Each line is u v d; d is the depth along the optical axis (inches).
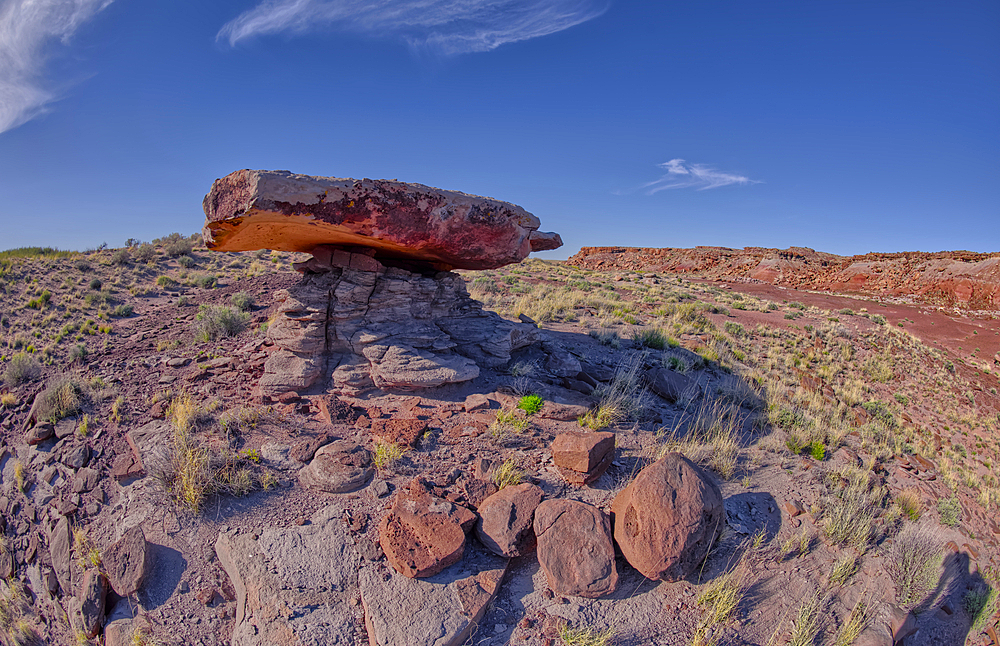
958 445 498.9
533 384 346.6
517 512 211.2
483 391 335.9
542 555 197.8
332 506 221.5
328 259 345.1
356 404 307.4
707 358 506.0
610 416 312.5
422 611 175.8
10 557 255.1
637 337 538.9
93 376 375.2
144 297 759.1
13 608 237.0
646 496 206.1
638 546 197.5
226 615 187.8
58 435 297.9
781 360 589.9
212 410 296.7
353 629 174.7
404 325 347.6
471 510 218.4
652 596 197.6
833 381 571.5
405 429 270.5
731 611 198.4
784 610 205.0
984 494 356.2
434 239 301.1
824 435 354.0
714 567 214.8
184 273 916.6
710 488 214.8
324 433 271.4
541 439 278.5
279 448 258.1
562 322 613.9
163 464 241.1
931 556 246.8
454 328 374.3
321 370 329.7
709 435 318.3
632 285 1149.1
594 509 213.9
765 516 252.4
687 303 866.1
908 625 213.5
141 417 307.6
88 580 204.8
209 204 257.0
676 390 379.6
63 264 879.7
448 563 192.4
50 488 268.1
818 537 244.2
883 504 291.7
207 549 208.8
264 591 183.2
